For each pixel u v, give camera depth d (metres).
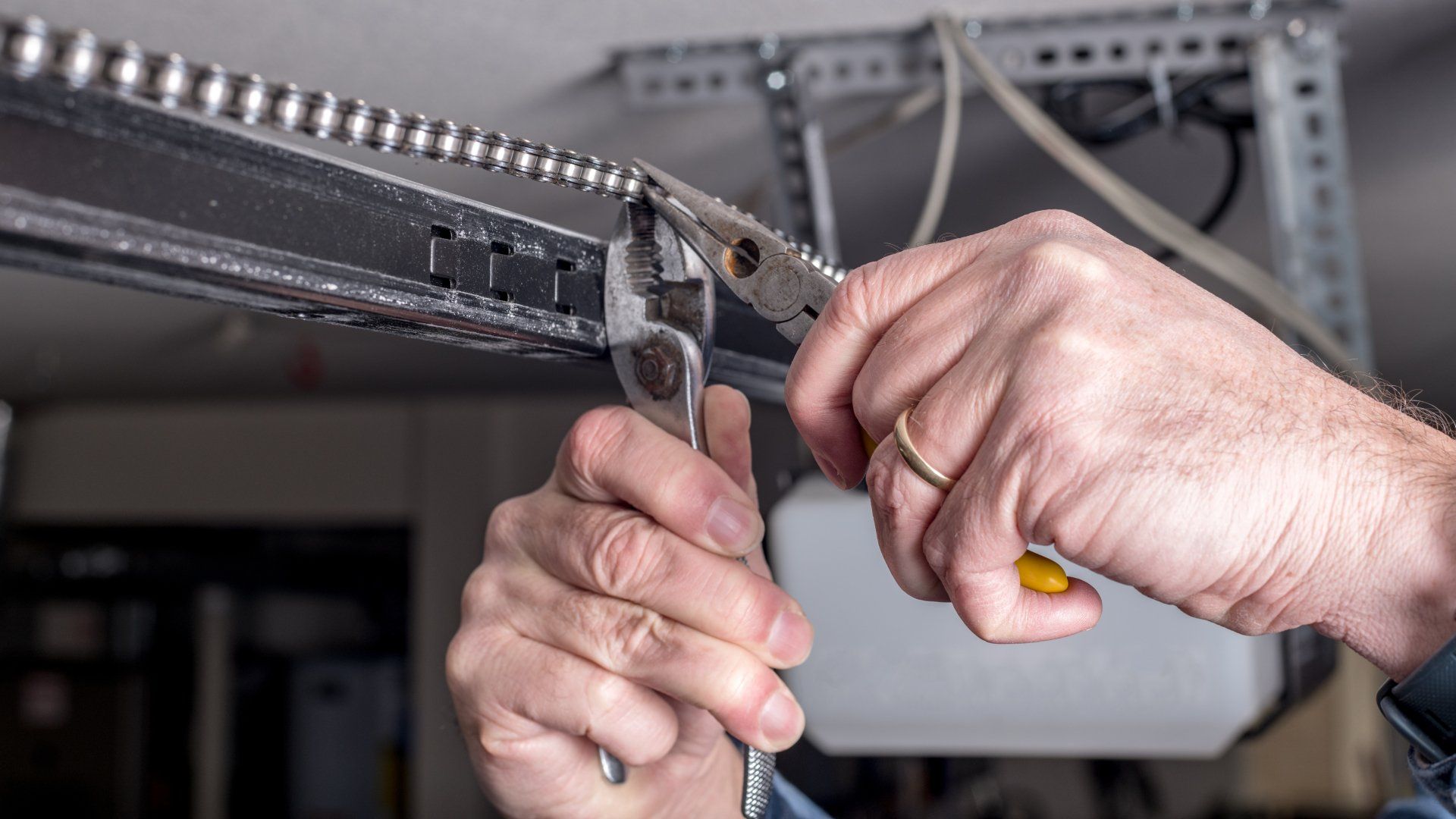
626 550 0.59
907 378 0.48
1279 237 1.17
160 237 0.35
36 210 0.32
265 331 2.87
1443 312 2.45
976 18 1.16
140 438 4.90
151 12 1.09
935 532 0.48
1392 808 0.98
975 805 3.92
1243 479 0.44
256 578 4.83
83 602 4.77
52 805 4.65
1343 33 1.19
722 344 0.59
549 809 0.71
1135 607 1.08
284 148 0.39
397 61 1.21
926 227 1.10
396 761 4.75
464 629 0.68
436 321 0.44
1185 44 1.17
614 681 0.62
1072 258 0.45
